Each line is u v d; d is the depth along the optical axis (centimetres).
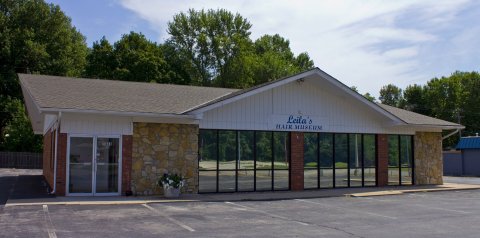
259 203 1567
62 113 1572
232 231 1043
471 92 6162
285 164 1969
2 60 4244
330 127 2064
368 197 1783
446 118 6184
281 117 1955
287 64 5781
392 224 1168
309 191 1938
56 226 1055
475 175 3916
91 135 1616
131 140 1667
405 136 2300
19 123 4122
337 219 1241
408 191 1981
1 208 1317
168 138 1725
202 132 1803
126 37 4678
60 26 4644
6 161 3950
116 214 1251
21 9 4419
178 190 1647
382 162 2195
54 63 4431
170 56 5262
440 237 1004
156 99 1841
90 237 948
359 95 2025
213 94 2145
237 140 1867
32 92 1642
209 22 5341
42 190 1831
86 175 1612
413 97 6581
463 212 1391
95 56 4581
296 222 1182
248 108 1891
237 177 1858
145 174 1681
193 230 1047
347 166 2109
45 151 2631
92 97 1697
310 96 2025
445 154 4184
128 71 4388
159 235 984
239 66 5219
